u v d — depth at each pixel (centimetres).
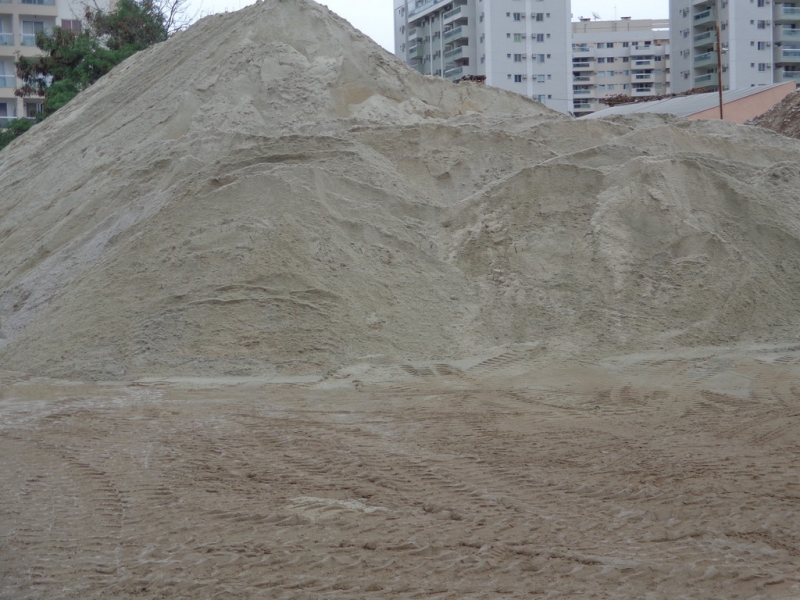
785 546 600
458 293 1468
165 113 2123
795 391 1128
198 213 1568
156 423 1027
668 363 1284
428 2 7400
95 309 1447
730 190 1648
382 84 2178
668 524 646
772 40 6769
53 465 851
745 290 1457
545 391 1162
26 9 5091
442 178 1769
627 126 2147
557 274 1491
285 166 1634
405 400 1128
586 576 552
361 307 1402
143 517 692
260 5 2377
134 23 4325
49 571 588
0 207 2286
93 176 2072
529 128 1934
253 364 1297
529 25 6919
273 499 729
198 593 545
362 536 635
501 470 796
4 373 1355
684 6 7062
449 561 583
